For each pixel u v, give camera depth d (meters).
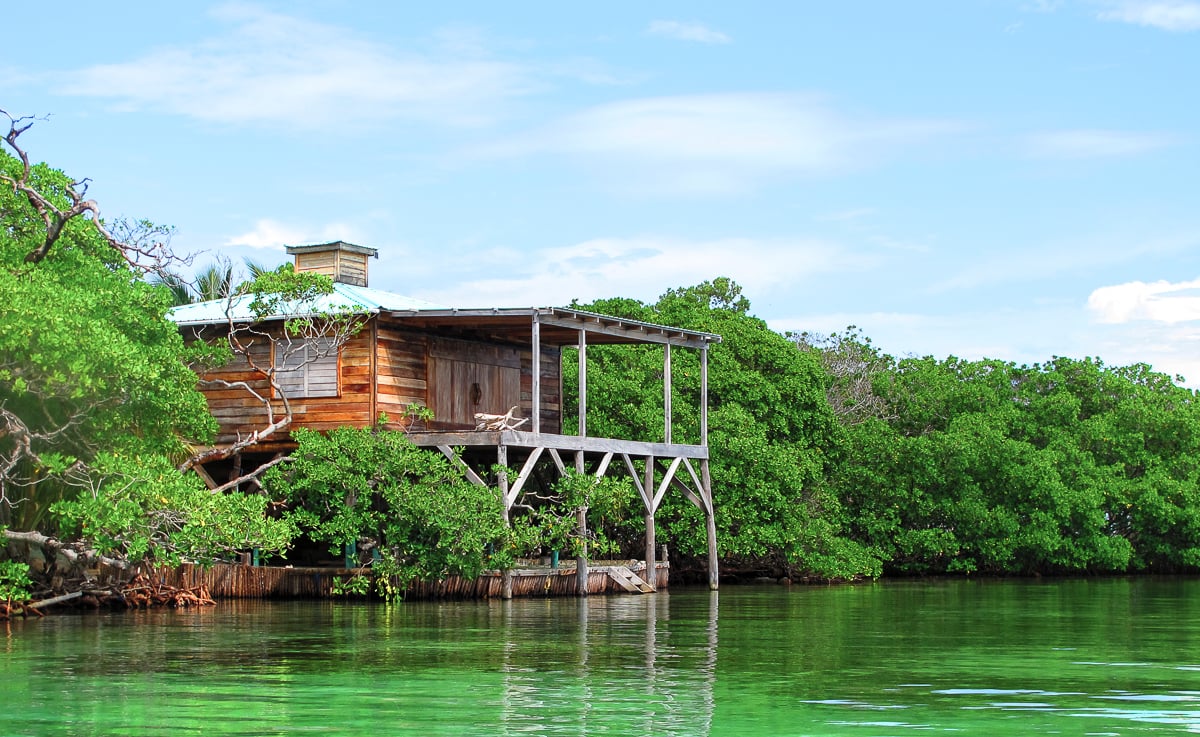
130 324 24.08
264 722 11.97
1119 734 11.59
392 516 26.34
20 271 22.52
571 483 27.72
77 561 22.86
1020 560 43.62
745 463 36.75
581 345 28.94
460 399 30.45
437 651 17.27
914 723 12.09
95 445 23.50
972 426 43.59
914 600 29.53
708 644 18.53
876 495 42.06
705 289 52.59
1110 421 47.09
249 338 29.50
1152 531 46.41
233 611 23.72
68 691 13.70
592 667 15.74
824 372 41.53
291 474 26.78
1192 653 17.94
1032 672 15.72
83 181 24.39
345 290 30.73
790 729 11.75
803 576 38.72
